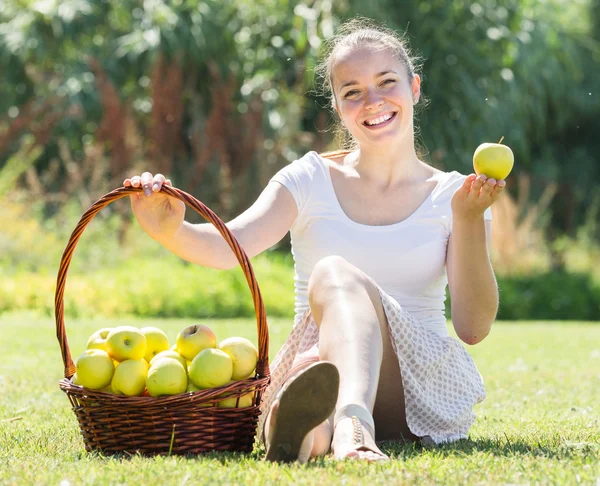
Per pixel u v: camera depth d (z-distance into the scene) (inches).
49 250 392.2
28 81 595.5
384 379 102.6
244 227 110.1
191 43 528.1
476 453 92.7
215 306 375.6
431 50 559.2
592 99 747.4
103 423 94.3
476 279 104.0
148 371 94.7
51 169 525.7
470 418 111.0
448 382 107.0
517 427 121.9
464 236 102.5
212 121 497.0
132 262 397.4
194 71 542.3
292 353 106.9
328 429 94.6
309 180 115.0
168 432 92.7
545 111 676.1
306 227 114.6
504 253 496.4
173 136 497.0
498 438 109.2
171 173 496.1
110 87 475.5
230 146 499.2
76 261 391.2
